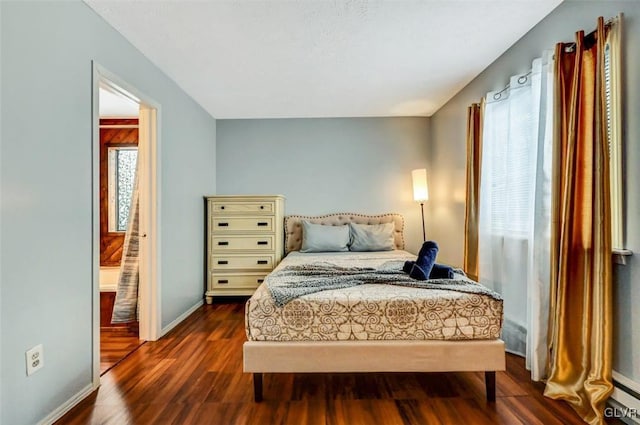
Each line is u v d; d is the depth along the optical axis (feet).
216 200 13.12
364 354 6.06
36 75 5.48
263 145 14.71
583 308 5.98
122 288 9.86
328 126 14.70
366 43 8.27
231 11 6.91
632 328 5.42
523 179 8.02
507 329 8.44
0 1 4.90
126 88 8.00
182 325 10.50
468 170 10.33
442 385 6.69
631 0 5.38
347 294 6.42
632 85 5.40
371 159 14.69
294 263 10.47
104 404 6.10
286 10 6.89
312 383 6.81
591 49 5.96
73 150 6.26
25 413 5.17
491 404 6.00
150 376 7.14
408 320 6.11
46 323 5.59
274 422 5.53
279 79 10.43
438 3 6.74
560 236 6.45
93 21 6.84
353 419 5.60
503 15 7.18
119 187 14.83
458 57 9.09
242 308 12.45
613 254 5.61
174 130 10.58
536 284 6.84
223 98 12.10
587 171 5.95
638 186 5.33
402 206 14.65
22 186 5.19
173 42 8.12
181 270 11.09
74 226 6.25
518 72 8.27
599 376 5.56
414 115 14.51
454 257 12.18
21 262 5.16
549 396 6.16
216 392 6.48
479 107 9.96
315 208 14.71
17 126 5.13
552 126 6.59
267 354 6.09
